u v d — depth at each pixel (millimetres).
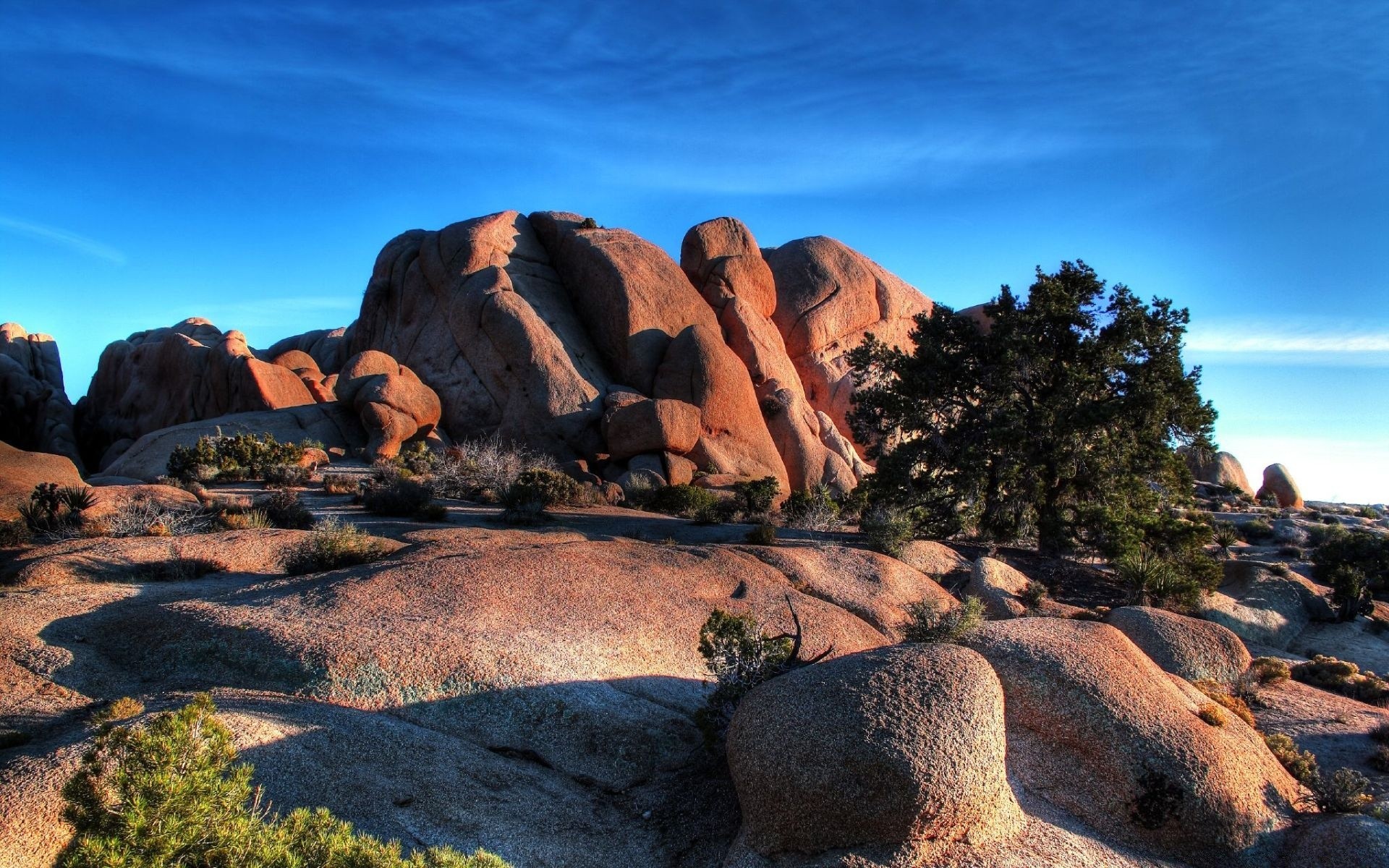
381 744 11914
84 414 67125
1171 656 19609
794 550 23953
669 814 11734
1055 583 26766
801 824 10133
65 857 8305
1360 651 25719
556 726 13320
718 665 13711
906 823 10023
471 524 27844
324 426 45375
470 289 50625
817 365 64312
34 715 12164
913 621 19578
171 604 15922
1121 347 30453
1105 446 29797
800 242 70750
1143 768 12445
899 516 29016
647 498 37500
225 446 37562
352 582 17281
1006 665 14039
